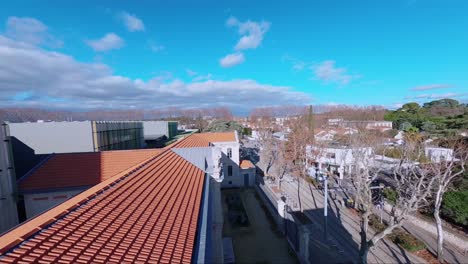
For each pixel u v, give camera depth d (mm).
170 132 40906
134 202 6938
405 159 22422
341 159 31609
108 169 14750
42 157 17906
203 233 6688
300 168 33719
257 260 15109
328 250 16234
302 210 22906
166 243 5590
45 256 3748
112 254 4430
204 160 16578
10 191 11555
